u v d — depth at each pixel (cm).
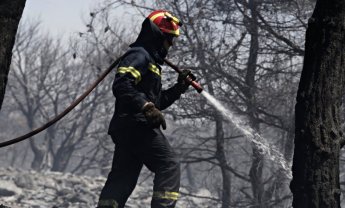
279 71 1623
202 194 2498
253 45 1650
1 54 412
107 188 531
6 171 2939
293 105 1623
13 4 416
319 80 508
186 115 1648
